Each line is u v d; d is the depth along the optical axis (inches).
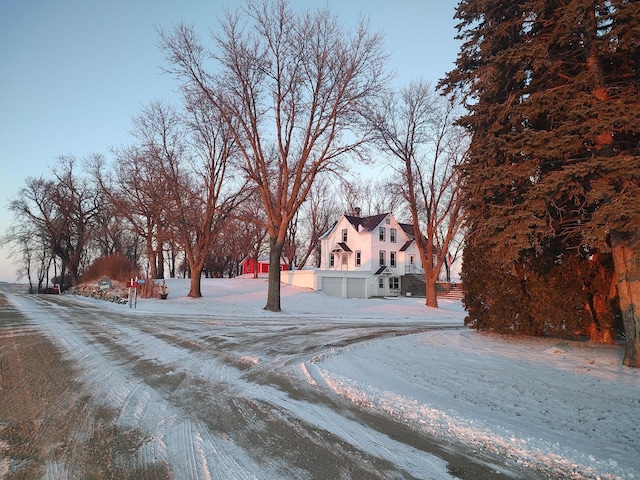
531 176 371.9
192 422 209.8
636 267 337.4
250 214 1560.0
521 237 355.9
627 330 348.2
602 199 332.8
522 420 222.1
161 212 1266.0
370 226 1958.7
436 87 507.2
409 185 1230.3
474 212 419.8
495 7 414.3
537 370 337.1
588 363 359.3
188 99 964.6
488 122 422.0
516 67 395.2
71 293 1551.4
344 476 157.3
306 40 868.6
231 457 170.9
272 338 506.6
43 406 229.5
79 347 403.2
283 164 954.7
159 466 161.0
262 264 2463.1
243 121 921.5
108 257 1595.7
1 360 342.0
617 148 362.9
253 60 874.1
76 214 2148.1
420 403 247.8
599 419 223.8
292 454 175.8
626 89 348.5
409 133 1190.3
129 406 231.6
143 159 1317.7
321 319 813.9
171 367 328.2
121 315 737.0
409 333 593.6
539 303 487.2
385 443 190.5
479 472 163.8
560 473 163.6
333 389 279.6
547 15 395.9
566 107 359.6
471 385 292.2
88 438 187.0
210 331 552.7
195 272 1269.7
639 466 168.9
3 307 808.9
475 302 577.6
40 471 155.7
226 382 288.8
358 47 879.7
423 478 157.8
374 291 1840.6
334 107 882.8
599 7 327.9
